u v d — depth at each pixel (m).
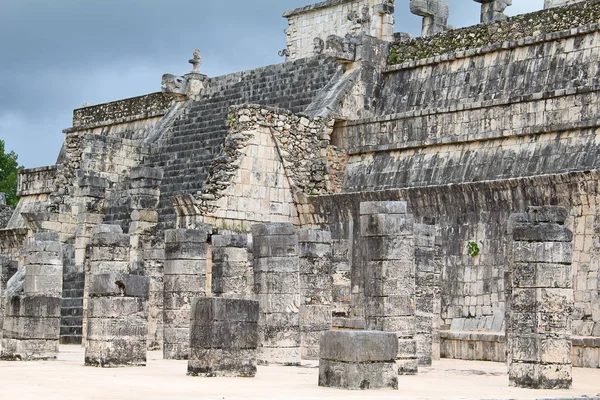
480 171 35.81
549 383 22.22
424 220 34.28
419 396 19.61
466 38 39.56
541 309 22.44
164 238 31.84
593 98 33.84
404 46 41.66
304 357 30.09
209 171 38.12
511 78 37.38
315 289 30.14
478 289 33.50
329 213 38.12
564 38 36.28
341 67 42.09
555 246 22.59
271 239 28.53
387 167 38.88
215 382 21.97
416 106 40.09
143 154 45.47
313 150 39.91
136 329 26.30
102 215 43.06
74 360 28.55
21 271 41.22
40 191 55.09
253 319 23.89
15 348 28.27
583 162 33.12
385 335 21.22
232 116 38.94
